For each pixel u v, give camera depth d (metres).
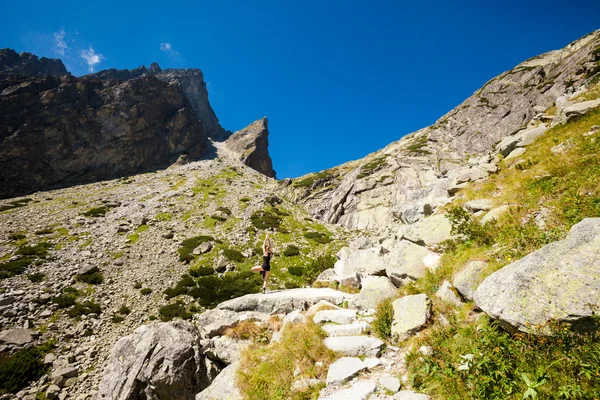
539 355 4.68
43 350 17.92
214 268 32.19
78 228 37.97
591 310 4.48
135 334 12.54
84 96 85.19
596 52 48.81
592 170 8.75
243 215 51.34
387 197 62.81
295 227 50.31
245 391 7.85
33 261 28.08
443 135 72.56
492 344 5.24
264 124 148.38
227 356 11.54
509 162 15.64
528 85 64.31
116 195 57.25
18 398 14.98
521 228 8.15
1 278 24.38
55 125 74.81
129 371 11.50
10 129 69.06
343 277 14.09
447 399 4.89
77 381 16.45
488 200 11.79
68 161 74.19
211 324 12.94
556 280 5.21
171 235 39.22
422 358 6.03
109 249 33.25
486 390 4.63
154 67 174.25
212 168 89.38
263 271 15.27
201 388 11.35
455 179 19.66
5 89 75.62
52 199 54.59
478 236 9.16
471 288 7.14
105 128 83.62
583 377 4.06
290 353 8.16
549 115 20.62
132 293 26.14
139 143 89.50
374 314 8.94
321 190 82.44
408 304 7.86
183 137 105.50
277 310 12.70
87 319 21.70
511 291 5.53
